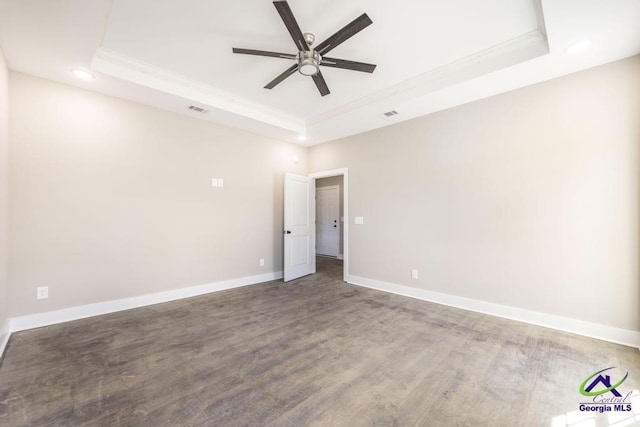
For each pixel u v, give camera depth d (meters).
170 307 3.36
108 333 2.62
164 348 2.34
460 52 2.60
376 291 4.11
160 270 3.54
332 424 1.50
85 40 2.23
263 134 4.61
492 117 3.10
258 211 4.62
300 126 4.50
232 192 4.27
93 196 3.05
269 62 2.79
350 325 2.84
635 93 2.35
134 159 3.33
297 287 4.33
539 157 2.81
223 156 4.15
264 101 3.71
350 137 4.65
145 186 3.41
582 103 2.58
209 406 1.63
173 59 2.74
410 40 2.42
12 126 2.60
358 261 4.50
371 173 4.33
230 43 2.48
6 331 2.46
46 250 2.77
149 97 3.19
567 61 2.44
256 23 2.22
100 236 3.09
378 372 2.00
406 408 1.63
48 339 2.47
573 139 2.62
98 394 1.73
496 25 2.22
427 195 3.66
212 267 4.04
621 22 1.95
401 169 3.94
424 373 1.98
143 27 2.25
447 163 3.47
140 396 1.72
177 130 3.68
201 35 2.36
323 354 2.25
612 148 2.45
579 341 2.45
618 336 2.41
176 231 3.68
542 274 2.80
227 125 4.17
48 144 2.78
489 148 3.13
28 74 2.68
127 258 3.27
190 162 3.80
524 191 2.90
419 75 3.03
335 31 2.31
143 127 3.40
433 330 2.71
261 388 1.81
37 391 1.75
